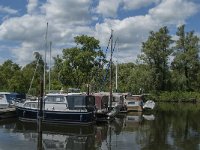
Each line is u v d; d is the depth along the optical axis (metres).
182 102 104.50
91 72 83.19
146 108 66.56
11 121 44.94
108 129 40.84
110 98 51.50
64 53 85.06
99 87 77.62
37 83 83.94
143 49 102.81
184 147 30.77
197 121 50.16
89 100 44.19
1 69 89.69
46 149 29.64
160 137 35.72
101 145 31.39
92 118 43.78
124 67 109.31
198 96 105.44
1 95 55.28
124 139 34.41
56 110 43.09
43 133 37.00
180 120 51.41
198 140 34.06
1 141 32.31
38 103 43.03
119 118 53.03
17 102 50.44
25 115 45.03
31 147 30.17
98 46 86.06
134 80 97.25
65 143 32.16
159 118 53.91
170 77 105.94
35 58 110.06
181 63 111.12
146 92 100.00
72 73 83.81
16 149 29.23
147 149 29.81
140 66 101.75
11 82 81.38
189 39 112.12
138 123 47.03
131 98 64.00
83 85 79.38
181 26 112.12
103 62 85.06
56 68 88.50
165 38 104.81
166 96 103.50
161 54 102.81
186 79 109.06
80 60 83.19
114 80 84.81
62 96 43.88
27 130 38.56
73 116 42.75
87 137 35.31
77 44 85.44
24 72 85.56
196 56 110.62
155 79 101.75
